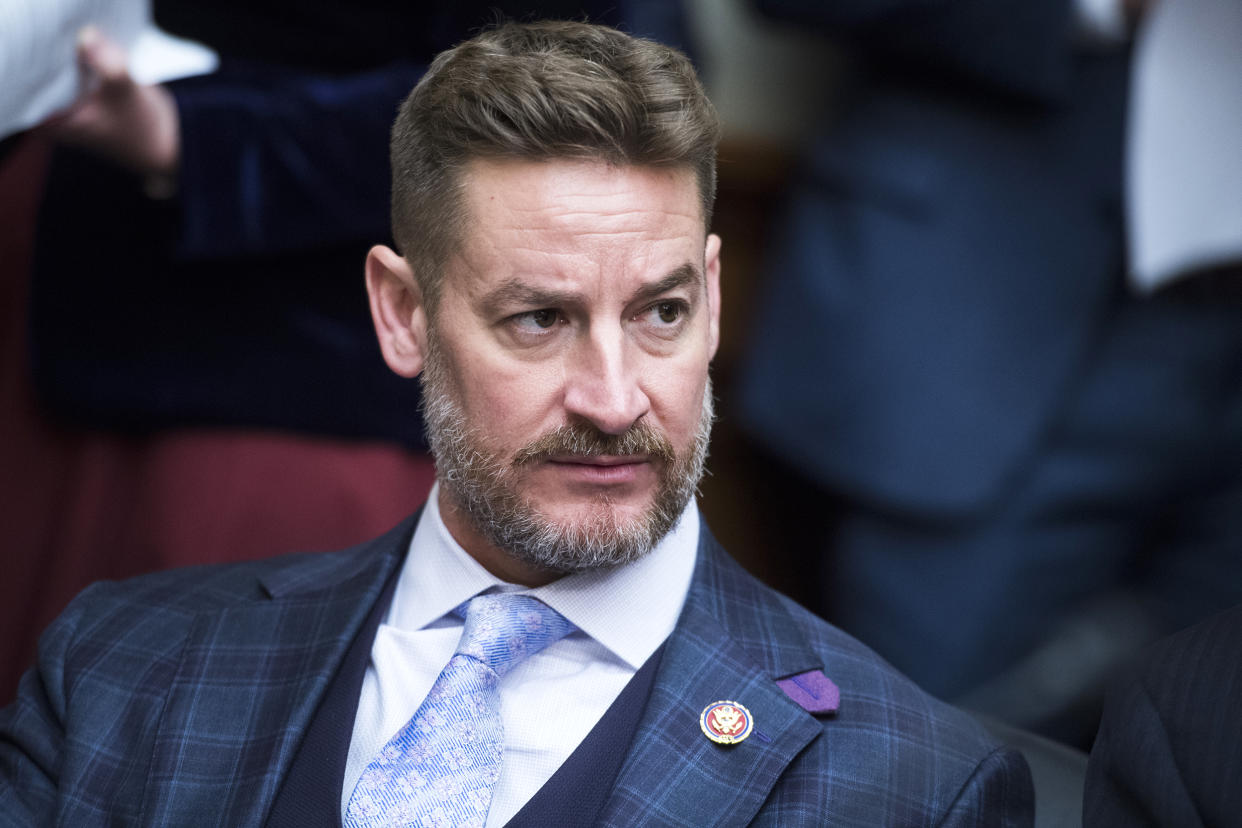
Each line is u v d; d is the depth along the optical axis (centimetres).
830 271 1201
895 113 1196
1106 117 1142
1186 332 1158
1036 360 1152
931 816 634
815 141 1312
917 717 665
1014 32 1116
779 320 1226
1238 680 595
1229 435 1180
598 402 622
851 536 1204
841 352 1180
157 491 948
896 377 1160
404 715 684
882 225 1180
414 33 956
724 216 1436
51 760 714
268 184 912
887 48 1165
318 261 942
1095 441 1166
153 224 934
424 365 688
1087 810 622
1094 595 1188
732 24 1422
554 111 622
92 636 749
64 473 966
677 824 627
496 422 643
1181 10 1058
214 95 907
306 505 945
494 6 923
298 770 674
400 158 688
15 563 964
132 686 721
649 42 674
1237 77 1059
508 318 638
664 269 633
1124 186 1138
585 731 664
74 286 940
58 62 820
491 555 695
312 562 783
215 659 718
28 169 989
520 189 631
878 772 643
